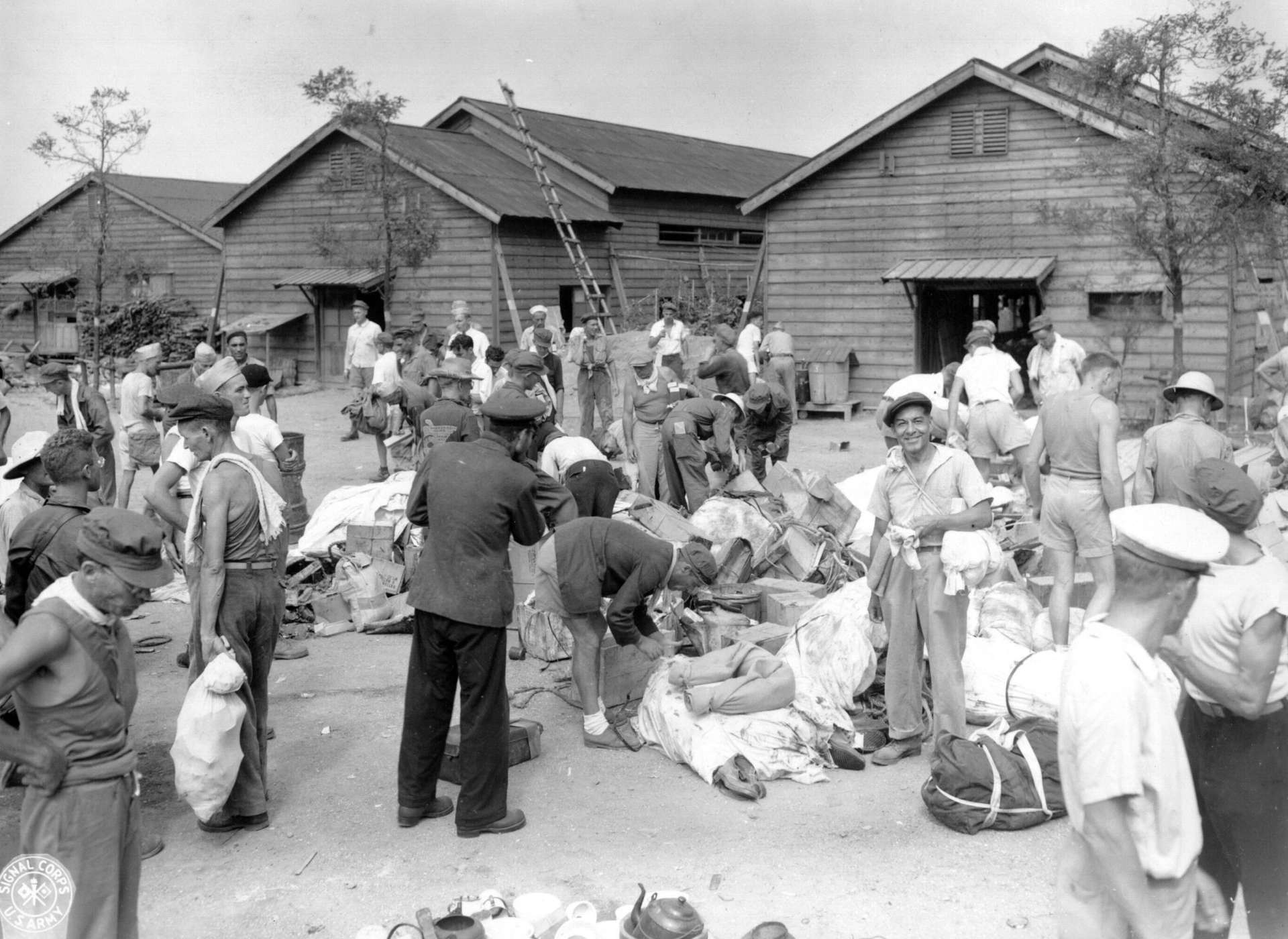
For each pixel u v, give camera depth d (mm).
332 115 24094
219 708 4980
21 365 31281
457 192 24094
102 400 11188
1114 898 2891
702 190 29438
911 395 5621
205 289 32594
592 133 31141
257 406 10750
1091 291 18859
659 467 11047
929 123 20250
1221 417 17969
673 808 5488
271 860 5043
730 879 4754
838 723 6078
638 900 4172
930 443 5766
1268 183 15445
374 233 24797
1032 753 5230
